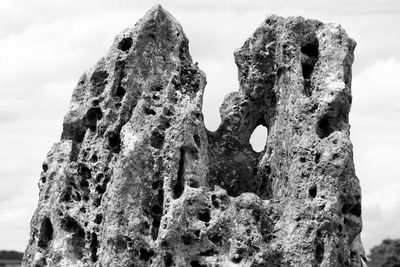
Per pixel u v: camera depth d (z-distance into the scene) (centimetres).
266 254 1994
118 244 1984
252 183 2247
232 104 2328
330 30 2184
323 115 2108
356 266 2106
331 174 2042
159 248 1959
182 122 2061
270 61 2267
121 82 2164
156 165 2048
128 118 2133
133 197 2016
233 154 2280
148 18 2189
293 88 2158
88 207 2133
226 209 2036
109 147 2142
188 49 2253
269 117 2264
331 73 2141
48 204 2202
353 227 2091
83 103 2269
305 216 2038
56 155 2255
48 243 2206
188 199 1997
